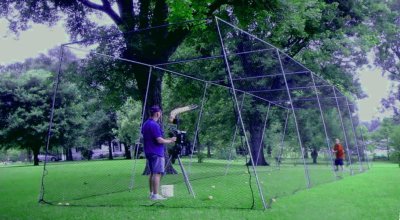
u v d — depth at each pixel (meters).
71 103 44.91
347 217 5.28
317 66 23.39
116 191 9.16
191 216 5.42
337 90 14.81
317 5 21.12
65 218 5.53
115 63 11.57
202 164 21.89
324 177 12.68
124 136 51.34
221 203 6.76
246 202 6.84
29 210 6.39
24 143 41.97
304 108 16.09
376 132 33.81
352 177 13.00
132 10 15.47
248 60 9.88
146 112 12.70
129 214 5.70
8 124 41.72
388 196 7.61
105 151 67.94
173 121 8.53
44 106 42.56
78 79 12.53
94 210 6.23
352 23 24.94
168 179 11.73
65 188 10.17
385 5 25.12
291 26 20.33
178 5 11.45
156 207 6.38
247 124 17.20
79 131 46.72
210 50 10.41
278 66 10.32
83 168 22.38
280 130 19.58
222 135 22.41
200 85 14.13
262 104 15.82
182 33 10.85
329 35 23.34
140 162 30.77
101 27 15.52
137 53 10.11
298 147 19.38
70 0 15.98
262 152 20.23
